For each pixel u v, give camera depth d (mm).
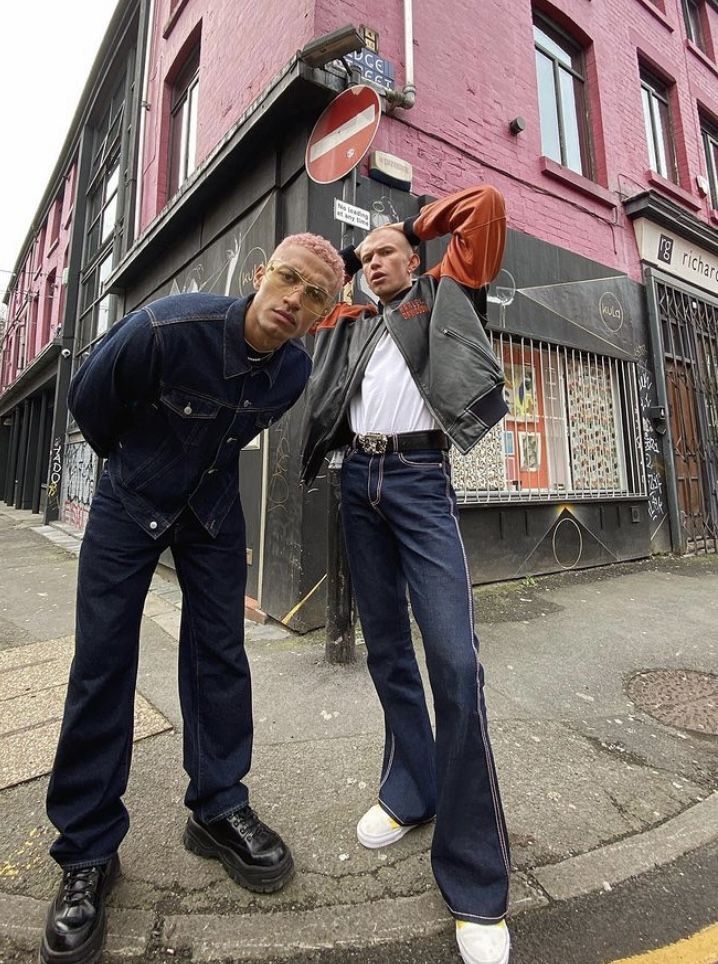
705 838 1760
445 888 1359
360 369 1748
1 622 4129
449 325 1559
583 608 4238
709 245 7383
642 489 6098
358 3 4168
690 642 3555
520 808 1888
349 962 1317
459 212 1615
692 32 8859
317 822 1795
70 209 12773
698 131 8172
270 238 4078
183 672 1640
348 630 3109
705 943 1374
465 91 4918
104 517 1457
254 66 4746
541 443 5312
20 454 16703
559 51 6441
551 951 1354
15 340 18875
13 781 2006
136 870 1570
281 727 2408
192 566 1604
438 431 1634
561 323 5512
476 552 4711
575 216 5914
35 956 1305
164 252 6422
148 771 2076
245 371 1426
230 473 1610
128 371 1325
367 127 3043
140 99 8266
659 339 6508
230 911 1441
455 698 1359
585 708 2660
